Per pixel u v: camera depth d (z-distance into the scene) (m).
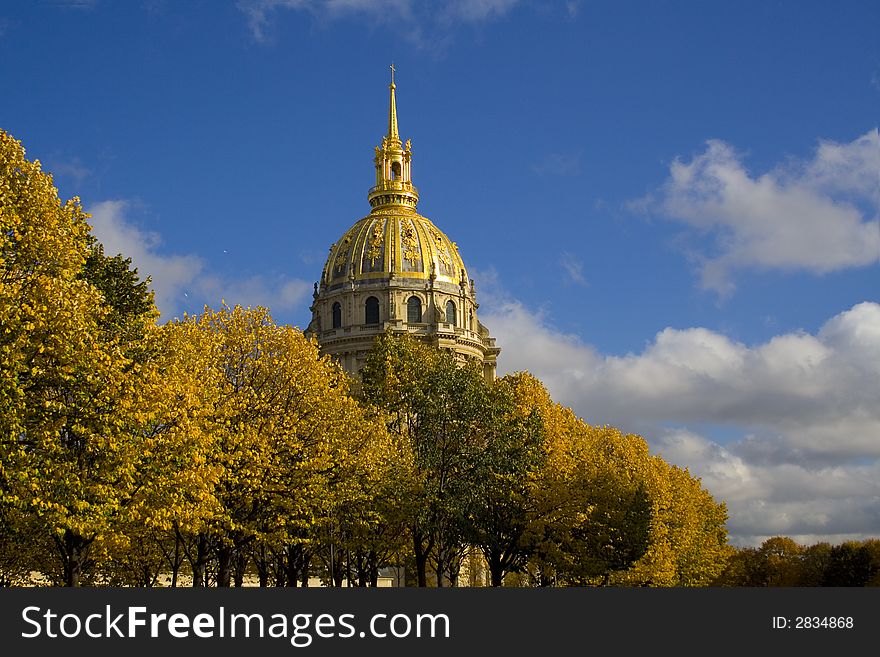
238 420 53.41
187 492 44.88
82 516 40.72
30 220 42.44
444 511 66.38
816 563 193.25
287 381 55.59
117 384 41.59
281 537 53.66
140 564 64.75
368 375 75.88
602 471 78.31
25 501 39.31
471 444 69.44
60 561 58.81
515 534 73.81
